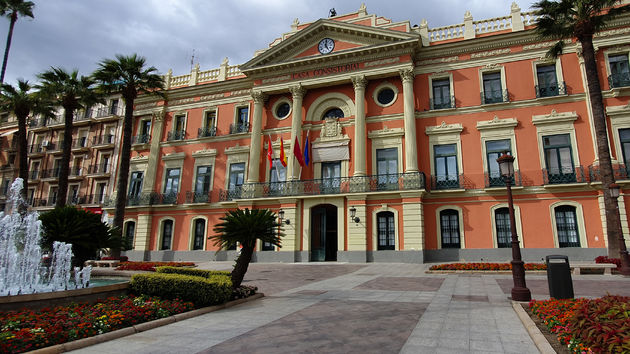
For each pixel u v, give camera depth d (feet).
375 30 71.67
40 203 107.65
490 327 19.43
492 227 61.77
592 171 57.77
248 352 16.05
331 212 74.33
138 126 95.30
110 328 19.24
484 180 63.87
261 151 80.94
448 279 40.24
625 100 58.90
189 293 26.00
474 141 66.18
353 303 27.12
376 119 72.79
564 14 53.36
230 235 30.96
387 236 65.62
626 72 60.44
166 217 84.79
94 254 35.91
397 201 65.57
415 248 62.13
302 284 39.14
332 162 74.69
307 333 18.98
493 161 64.64
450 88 69.62
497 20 70.18
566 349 15.02
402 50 70.95
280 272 52.54
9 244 32.04
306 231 69.92
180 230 82.99
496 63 67.82
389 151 70.90
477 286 34.30
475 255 61.62
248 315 23.72
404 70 70.08
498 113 65.92
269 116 82.48
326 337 18.16
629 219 54.54
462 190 63.62
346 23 74.02
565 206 59.36
